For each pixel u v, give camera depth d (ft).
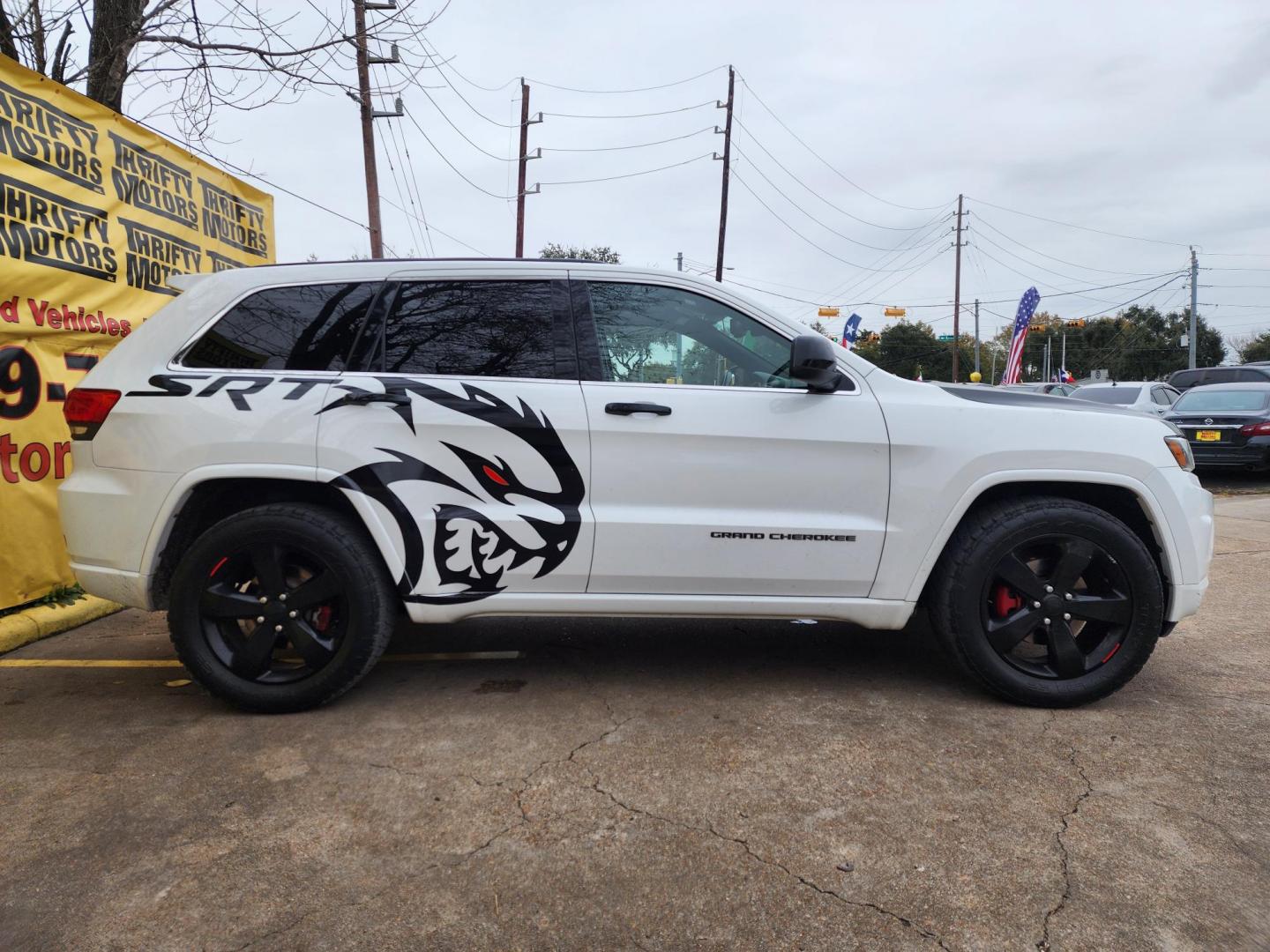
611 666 12.69
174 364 10.69
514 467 10.43
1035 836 7.82
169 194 19.33
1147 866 7.32
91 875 7.18
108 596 10.73
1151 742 9.87
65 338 15.97
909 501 10.56
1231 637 14.30
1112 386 46.73
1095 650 10.91
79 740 9.96
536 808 8.34
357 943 6.34
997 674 10.73
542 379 10.64
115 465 10.52
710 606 10.72
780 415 10.55
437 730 10.25
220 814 8.20
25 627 14.20
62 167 16.01
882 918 6.64
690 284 11.07
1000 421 10.66
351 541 10.37
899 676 12.21
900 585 10.73
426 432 10.34
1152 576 10.51
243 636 10.80
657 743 9.84
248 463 10.27
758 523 10.50
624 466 10.45
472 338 10.81
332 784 8.84
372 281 10.98
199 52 23.38
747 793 8.63
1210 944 6.32
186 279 11.34
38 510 15.20
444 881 7.13
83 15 21.43
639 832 7.89
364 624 10.41
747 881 7.12
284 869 7.29
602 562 10.49
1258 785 8.82
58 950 6.24
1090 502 11.41
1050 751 9.62
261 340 10.80
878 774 9.05
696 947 6.32
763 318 10.99
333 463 10.23
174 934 6.43
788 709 10.93
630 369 10.87
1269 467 37.76
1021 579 10.63
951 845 7.66
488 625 14.98
